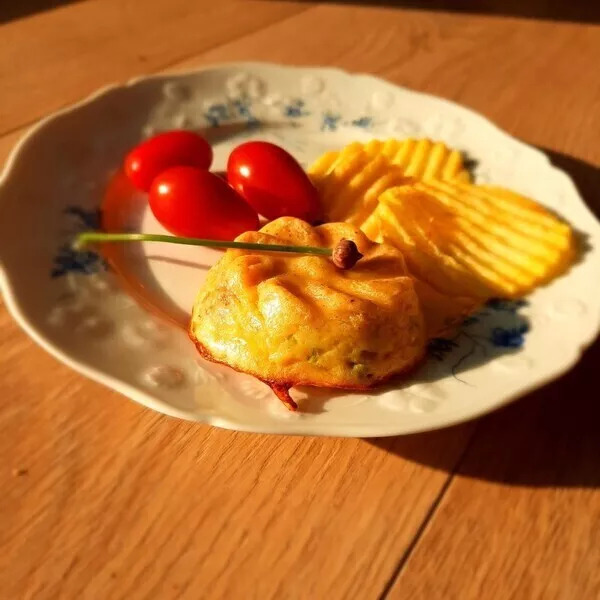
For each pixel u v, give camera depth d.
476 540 0.13
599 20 0.51
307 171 0.23
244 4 0.35
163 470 0.14
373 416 0.14
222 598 0.12
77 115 0.22
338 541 0.13
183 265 0.19
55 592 0.12
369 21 0.34
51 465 0.14
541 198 0.21
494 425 0.15
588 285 0.17
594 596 0.12
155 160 0.21
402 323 0.15
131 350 0.16
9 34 0.31
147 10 0.34
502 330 0.17
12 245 0.18
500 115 0.27
